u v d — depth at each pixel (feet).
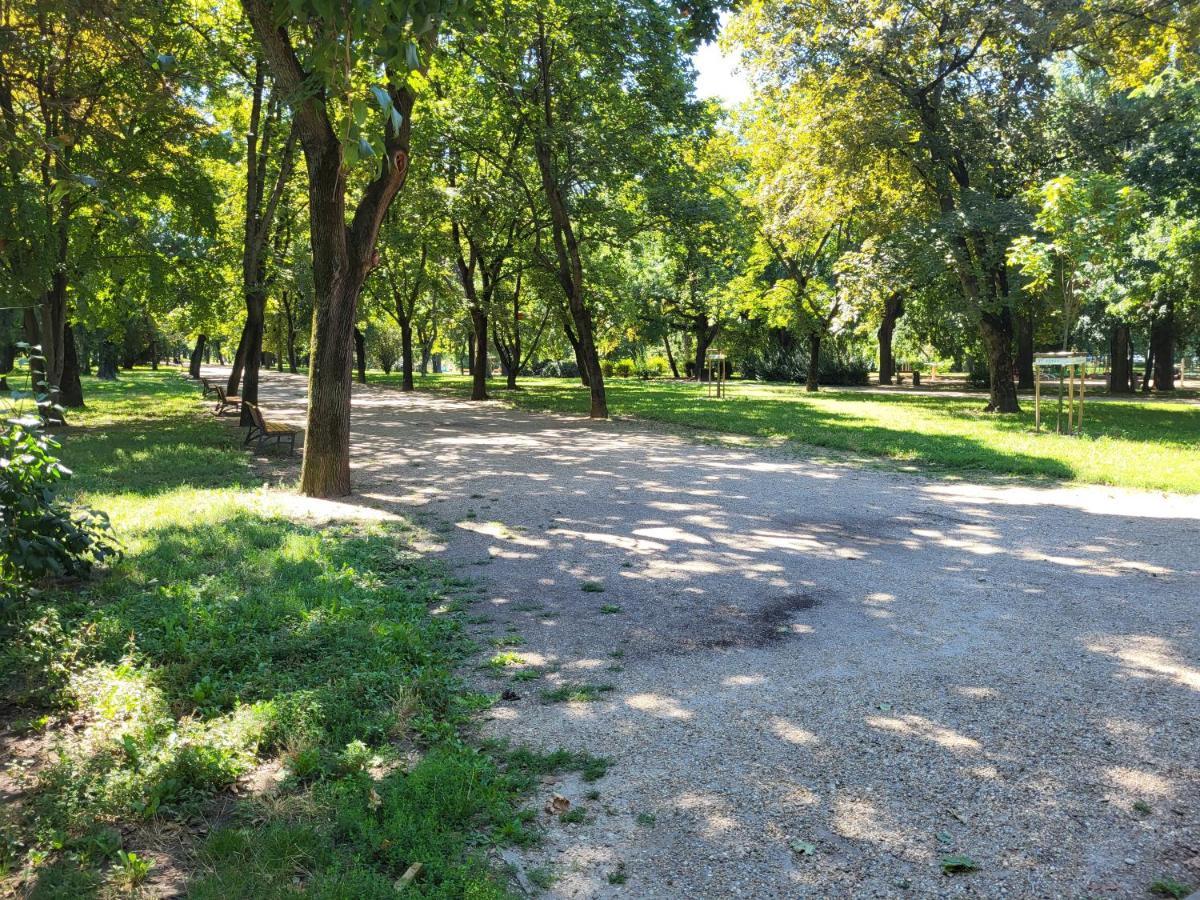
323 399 34.24
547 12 59.21
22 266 48.11
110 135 35.76
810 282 114.83
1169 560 23.73
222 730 12.57
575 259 71.82
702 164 81.25
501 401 99.09
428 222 84.28
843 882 9.30
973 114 72.69
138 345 185.37
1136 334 134.00
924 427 61.93
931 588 21.13
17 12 24.95
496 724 13.51
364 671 15.16
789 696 14.42
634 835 10.28
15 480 17.85
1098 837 10.09
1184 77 71.87
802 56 73.46
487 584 21.76
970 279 72.43
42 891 8.98
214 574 21.20
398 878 9.38
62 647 15.76
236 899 8.78
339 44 8.66
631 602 20.16
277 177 78.54
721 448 52.49
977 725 13.16
